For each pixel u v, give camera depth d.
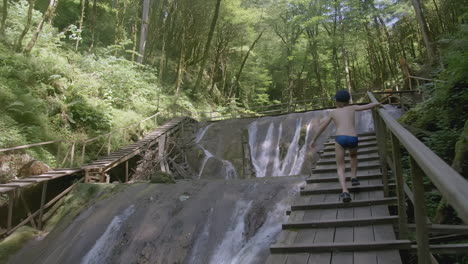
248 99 39.91
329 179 5.87
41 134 11.78
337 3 26.12
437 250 3.70
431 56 17.36
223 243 7.31
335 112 4.93
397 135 2.68
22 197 9.30
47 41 16.36
